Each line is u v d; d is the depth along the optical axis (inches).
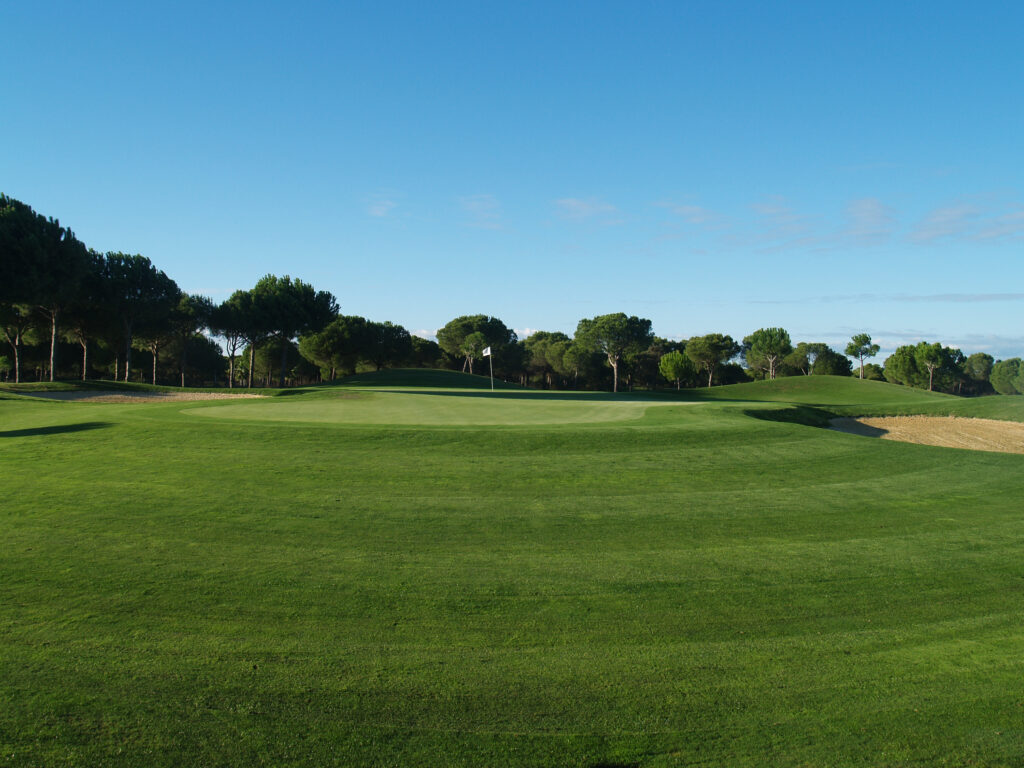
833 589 318.7
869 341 4254.4
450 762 187.0
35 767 179.3
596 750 193.8
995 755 193.8
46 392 1577.3
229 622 270.5
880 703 220.1
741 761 190.2
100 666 233.0
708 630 272.8
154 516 418.9
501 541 381.4
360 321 3400.6
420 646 253.3
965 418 1289.4
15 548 358.9
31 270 1622.8
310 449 619.2
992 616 291.4
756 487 523.2
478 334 3996.1
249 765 183.3
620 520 426.0
